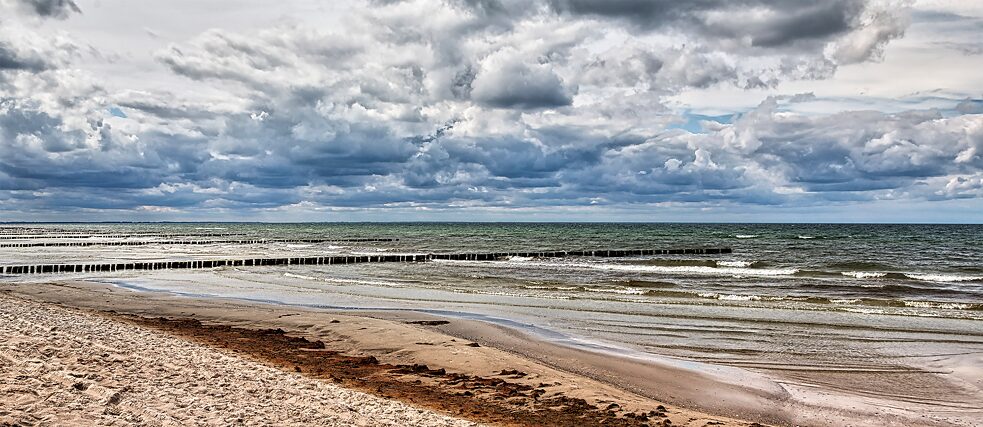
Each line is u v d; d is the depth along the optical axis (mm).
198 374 11227
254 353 16078
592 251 67312
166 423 8273
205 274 44375
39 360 10328
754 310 25094
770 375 15484
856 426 12031
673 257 63844
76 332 13430
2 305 17984
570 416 11414
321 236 131375
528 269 47562
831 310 25188
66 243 93688
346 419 9586
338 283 36750
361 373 14258
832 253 64188
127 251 76188
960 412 12859
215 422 8625
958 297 30688
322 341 18219
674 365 16328
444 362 15352
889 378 15289
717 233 127625
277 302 27844
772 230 148500
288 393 10758
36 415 7746
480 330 20609
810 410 12922
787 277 40438
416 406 11453
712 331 20828
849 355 17531
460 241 101188
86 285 34312
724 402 13352
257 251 77625
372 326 19578
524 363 15430
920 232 123688
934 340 19391
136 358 11711
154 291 32188
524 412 11578
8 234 134875
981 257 57781
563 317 23547
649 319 23109
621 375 15250
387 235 135125
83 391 9109
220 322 21484
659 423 11211
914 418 12484
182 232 165875
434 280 38688
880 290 33312
